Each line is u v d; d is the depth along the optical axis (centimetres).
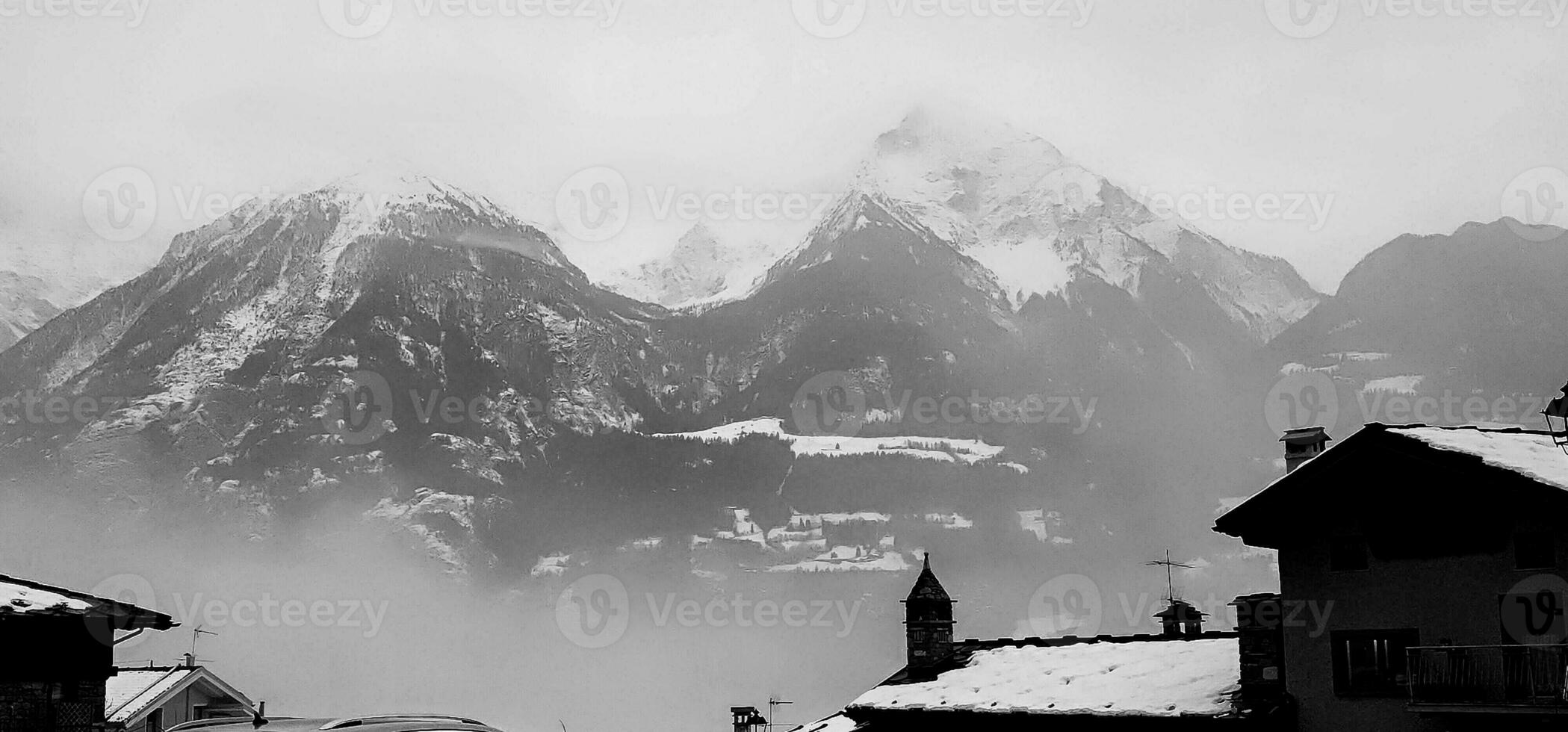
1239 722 2711
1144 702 2895
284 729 1514
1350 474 2791
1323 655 2762
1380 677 2694
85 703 3144
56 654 3116
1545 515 2534
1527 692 2477
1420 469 2697
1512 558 2570
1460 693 2544
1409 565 2698
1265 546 2925
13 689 3033
